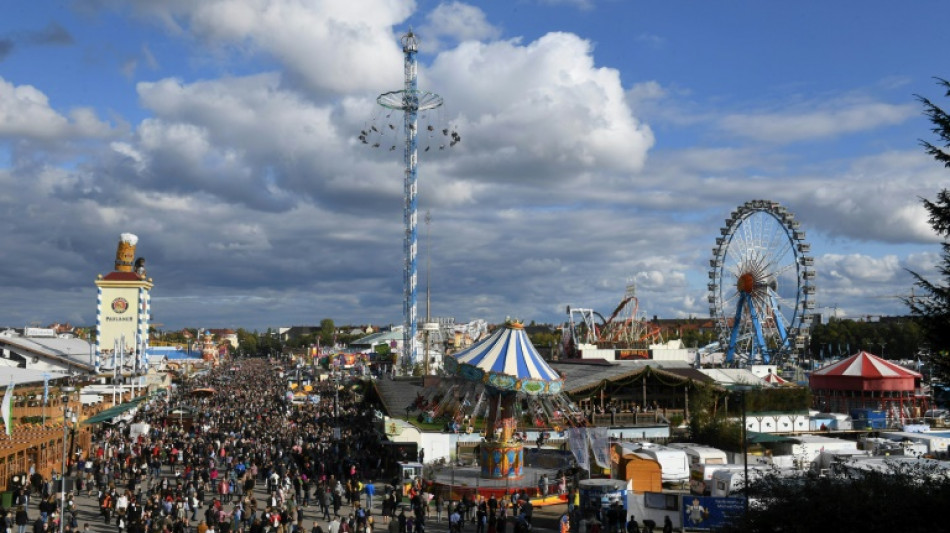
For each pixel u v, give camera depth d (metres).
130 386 91.06
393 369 146.88
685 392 69.25
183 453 55.72
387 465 54.38
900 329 171.62
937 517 20.27
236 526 35.66
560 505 45.00
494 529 35.66
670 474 47.72
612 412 65.25
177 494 41.50
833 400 82.12
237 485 44.19
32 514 40.59
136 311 128.25
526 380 50.53
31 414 56.62
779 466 46.66
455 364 53.22
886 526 20.41
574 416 60.88
